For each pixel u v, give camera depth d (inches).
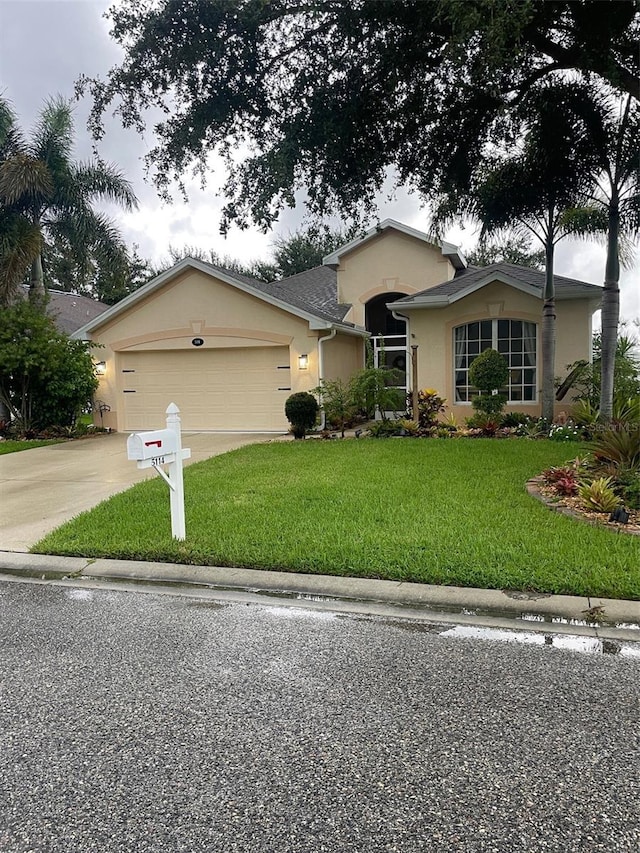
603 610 159.6
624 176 442.0
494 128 392.2
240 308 590.6
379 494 283.3
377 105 350.0
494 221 498.3
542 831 85.7
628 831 85.4
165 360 623.5
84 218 708.7
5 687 130.1
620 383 548.1
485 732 110.0
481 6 251.4
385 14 300.2
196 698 124.0
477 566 185.5
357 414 601.9
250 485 314.7
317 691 125.5
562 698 121.0
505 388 583.8
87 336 636.7
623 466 293.7
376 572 186.5
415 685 127.1
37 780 99.3
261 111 347.6
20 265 635.5
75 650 147.2
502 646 144.2
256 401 599.8
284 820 88.9
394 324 772.0
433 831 86.0
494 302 581.9
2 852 83.5
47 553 219.9
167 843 85.0
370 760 102.5
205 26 304.7
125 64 319.9
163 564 205.3
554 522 230.2
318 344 571.8
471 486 297.4
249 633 154.9
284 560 197.0
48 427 608.1
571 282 571.5
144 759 104.3
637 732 109.3
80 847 84.5
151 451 208.7
